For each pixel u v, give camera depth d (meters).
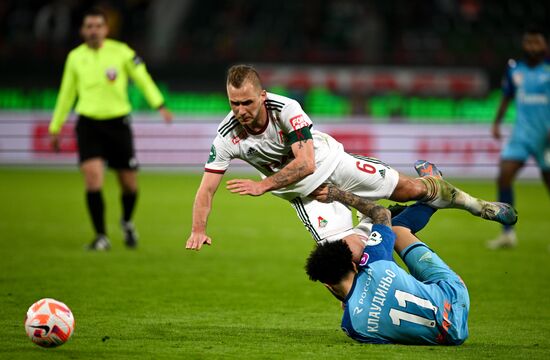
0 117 76.12
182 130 76.62
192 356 20.25
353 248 21.53
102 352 20.61
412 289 20.53
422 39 91.88
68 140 77.25
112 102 38.75
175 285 31.19
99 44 38.78
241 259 37.62
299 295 29.66
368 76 81.75
